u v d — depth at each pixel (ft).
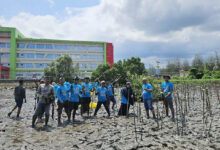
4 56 184.14
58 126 21.58
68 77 117.29
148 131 18.97
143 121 23.70
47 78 21.84
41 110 21.75
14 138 16.96
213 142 15.75
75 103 24.53
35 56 192.85
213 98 46.60
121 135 17.69
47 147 14.64
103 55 211.00
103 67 114.11
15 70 184.65
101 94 27.22
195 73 122.11
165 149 14.08
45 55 195.62
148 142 15.48
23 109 34.40
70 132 18.78
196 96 52.06
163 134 18.06
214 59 171.83
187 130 19.31
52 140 16.39
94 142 15.78
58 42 199.93
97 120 24.59
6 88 93.76
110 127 20.72
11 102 45.06
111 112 31.27
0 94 67.41
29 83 120.06
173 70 208.33
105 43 210.79
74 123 23.07
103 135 17.62
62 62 122.31
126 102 27.84
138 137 16.99
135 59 118.73
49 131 19.39
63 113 30.17
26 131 19.39
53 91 22.11
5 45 184.75
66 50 201.36
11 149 14.07
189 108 32.81
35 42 193.47
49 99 21.53
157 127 20.53
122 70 105.19
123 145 14.83
